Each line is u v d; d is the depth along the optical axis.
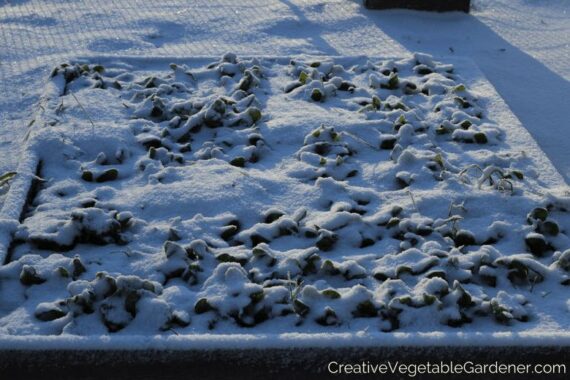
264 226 3.44
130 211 3.58
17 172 3.79
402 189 3.82
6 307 3.02
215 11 6.54
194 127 4.30
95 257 3.28
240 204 3.62
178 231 3.40
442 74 5.04
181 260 3.20
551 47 6.18
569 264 3.23
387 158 4.11
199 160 4.00
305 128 4.30
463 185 3.77
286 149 4.18
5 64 5.36
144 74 5.03
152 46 5.80
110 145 4.09
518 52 6.06
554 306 3.07
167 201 3.62
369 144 4.20
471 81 5.00
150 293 2.96
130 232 3.43
